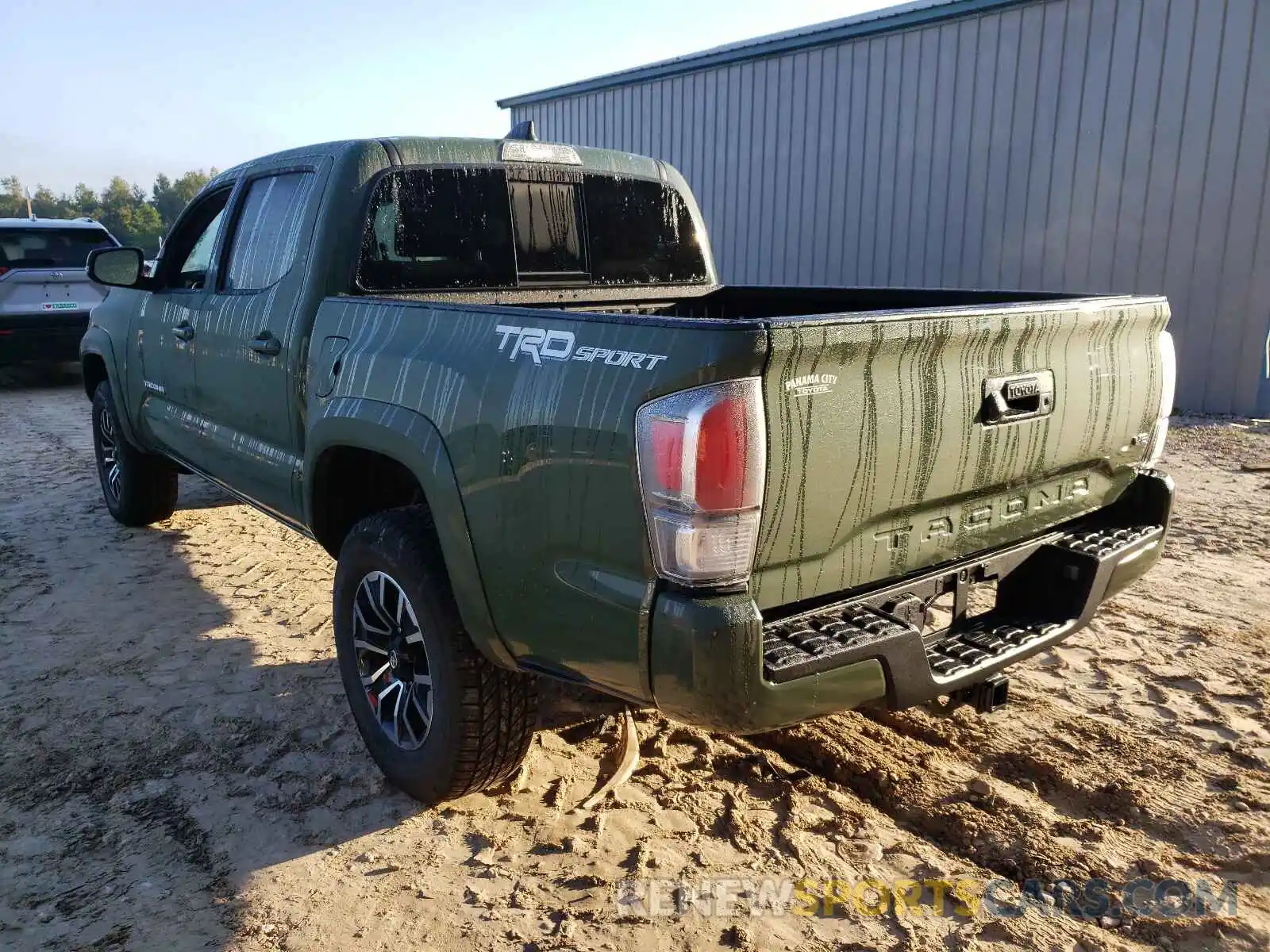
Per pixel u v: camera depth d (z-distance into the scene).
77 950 2.33
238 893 2.54
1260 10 8.56
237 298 3.81
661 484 2.03
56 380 12.68
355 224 3.34
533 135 4.29
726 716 2.06
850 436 2.15
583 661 2.31
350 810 2.92
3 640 4.15
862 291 4.04
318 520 3.30
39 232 11.65
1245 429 8.63
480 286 3.68
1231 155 8.91
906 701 2.34
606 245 4.08
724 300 4.51
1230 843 2.66
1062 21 9.76
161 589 4.80
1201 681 3.65
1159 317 2.95
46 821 2.85
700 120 13.52
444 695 2.68
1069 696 3.55
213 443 4.15
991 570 2.74
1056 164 10.03
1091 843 2.67
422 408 2.66
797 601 2.24
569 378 2.25
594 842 2.74
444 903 2.49
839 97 11.78
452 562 2.57
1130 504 3.14
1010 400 2.50
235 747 3.28
